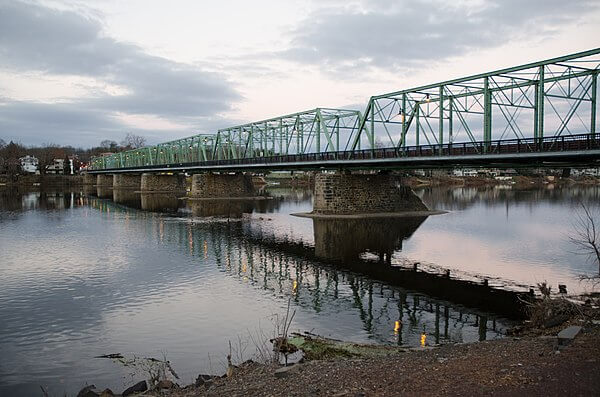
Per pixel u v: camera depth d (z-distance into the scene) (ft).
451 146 149.07
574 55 116.47
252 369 50.85
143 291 91.71
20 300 85.51
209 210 263.08
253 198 358.02
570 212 228.43
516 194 374.63
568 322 58.29
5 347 63.52
